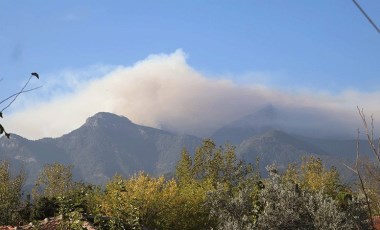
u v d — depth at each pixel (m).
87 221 22.27
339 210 18.62
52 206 27.67
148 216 27.34
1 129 4.47
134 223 22.38
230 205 22.50
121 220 21.73
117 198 23.86
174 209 28.31
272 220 19.14
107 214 25.44
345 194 19.00
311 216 19.00
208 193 23.47
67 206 22.11
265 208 19.75
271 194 20.66
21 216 28.08
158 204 27.67
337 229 17.62
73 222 19.59
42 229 21.02
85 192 27.81
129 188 27.62
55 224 21.58
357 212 18.08
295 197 19.73
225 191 23.50
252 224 20.31
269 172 21.61
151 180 28.66
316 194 19.56
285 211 19.19
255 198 22.81
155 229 27.38
